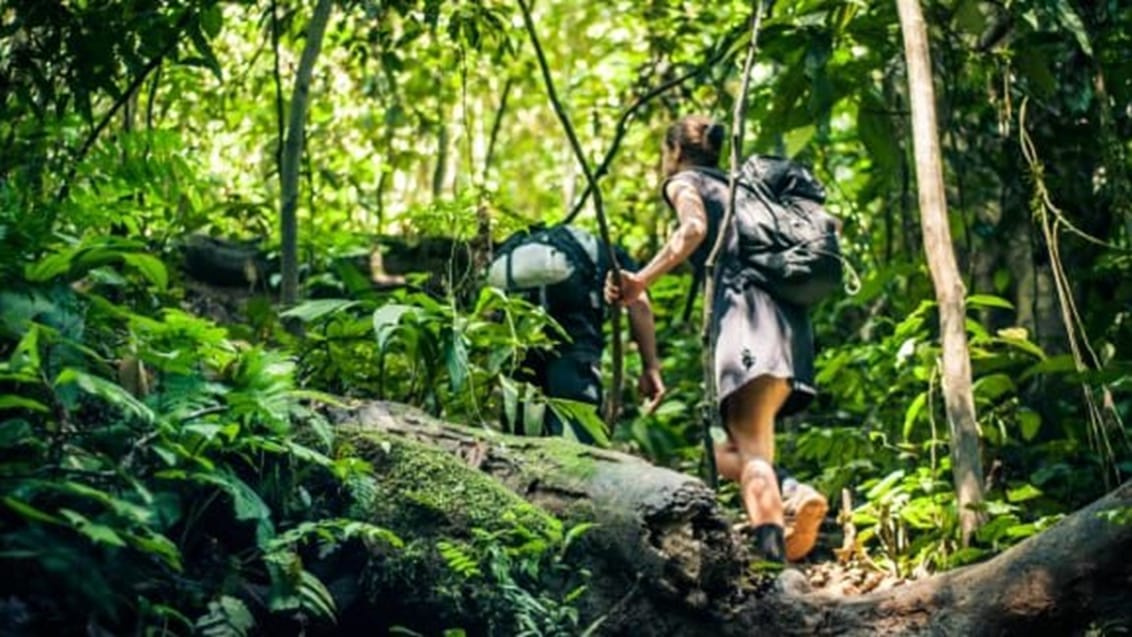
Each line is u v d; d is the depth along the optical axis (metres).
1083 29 5.75
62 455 3.76
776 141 6.69
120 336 4.25
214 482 3.83
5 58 5.18
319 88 8.05
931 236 4.91
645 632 4.14
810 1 5.68
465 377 5.00
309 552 4.28
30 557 3.63
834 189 7.82
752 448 5.09
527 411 5.00
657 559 4.12
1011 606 3.98
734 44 5.93
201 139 7.71
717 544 4.18
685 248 5.16
